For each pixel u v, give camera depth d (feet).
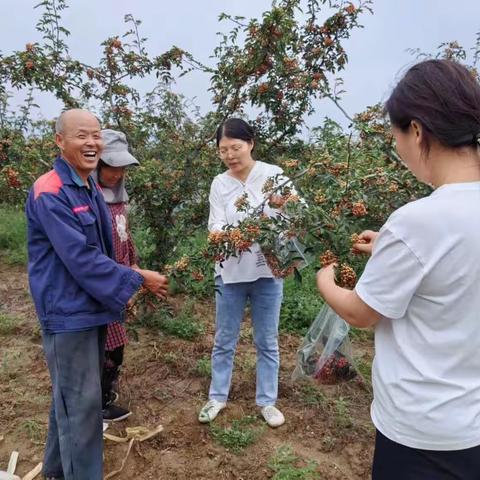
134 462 8.60
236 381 11.19
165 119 14.79
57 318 6.71
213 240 7.45
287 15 11.48
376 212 6.88
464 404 3.91
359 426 9.70
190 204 13.47
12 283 16.88
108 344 8.63
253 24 11.58
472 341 3.85
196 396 10.59
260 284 9.13
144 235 14.83
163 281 7.50
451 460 3.95
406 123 3.93
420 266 3.78
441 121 3.70
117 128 13.80
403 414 4.05
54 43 13.03
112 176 8.75
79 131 6.69
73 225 6.57
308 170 7.66
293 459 8.62
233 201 8.80
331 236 6.26
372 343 13.41
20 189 11.58
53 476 7.76
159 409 10.09
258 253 8.78
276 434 9.43
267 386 9.70
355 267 6.20
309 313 14.25
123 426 9.52
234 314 9.32
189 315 14.25
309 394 10.75
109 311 7.00
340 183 7.11
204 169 13.46
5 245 20.16
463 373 3.94
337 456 8.95
